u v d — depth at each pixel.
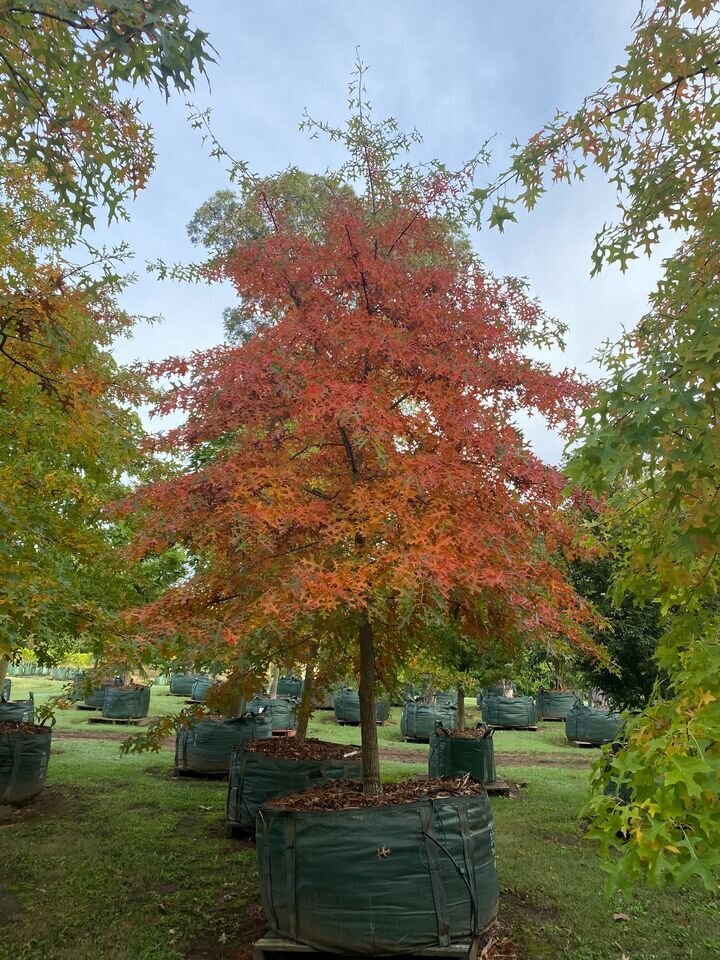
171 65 2.41
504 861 5.13
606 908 4.23
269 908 3.50
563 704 18.25
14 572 3.57
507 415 4.15
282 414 4.05
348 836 3.35
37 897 4.29
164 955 3.54
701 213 2.39
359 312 4.00
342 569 3.28
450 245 4.61
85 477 5.30
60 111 3.07
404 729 13.48
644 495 2.34
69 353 3.89
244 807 5.56
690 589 2.43
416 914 3.26
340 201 4.45
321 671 5.47
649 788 1.72
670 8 2.12
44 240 5.30
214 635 3.48
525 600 3.46
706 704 1.73
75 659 16.16
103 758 9.66
